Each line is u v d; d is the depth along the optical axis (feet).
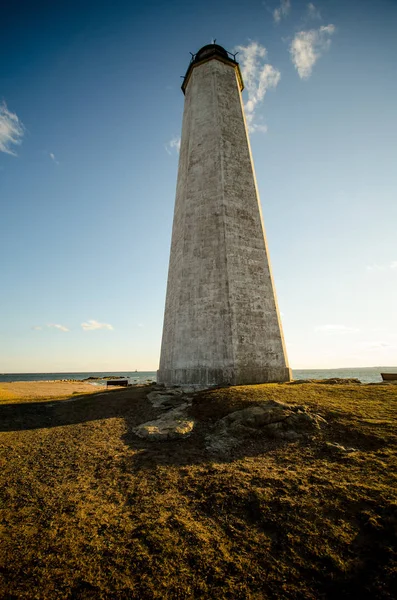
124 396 45.57
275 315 51.11
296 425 26.55
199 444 26.30
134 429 30.55
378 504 15.93
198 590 12.30
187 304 50.78
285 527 15.40
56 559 13.91
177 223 61.87
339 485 17.93
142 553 14.14
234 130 61.16
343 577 12.57
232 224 53.06
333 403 30.96
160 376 57.31
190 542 14.74
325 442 23.66
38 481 21.13
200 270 51.44
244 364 45.70
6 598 12.04
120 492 19.35
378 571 12.59
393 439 22.54
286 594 12.05
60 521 16.51
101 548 14.47
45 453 26.08
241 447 24.86
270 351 48.49
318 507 16.39
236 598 11.94
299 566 13.26
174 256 60.08
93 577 12.94
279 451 23.50
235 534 15.24
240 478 19.84
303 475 19.53
